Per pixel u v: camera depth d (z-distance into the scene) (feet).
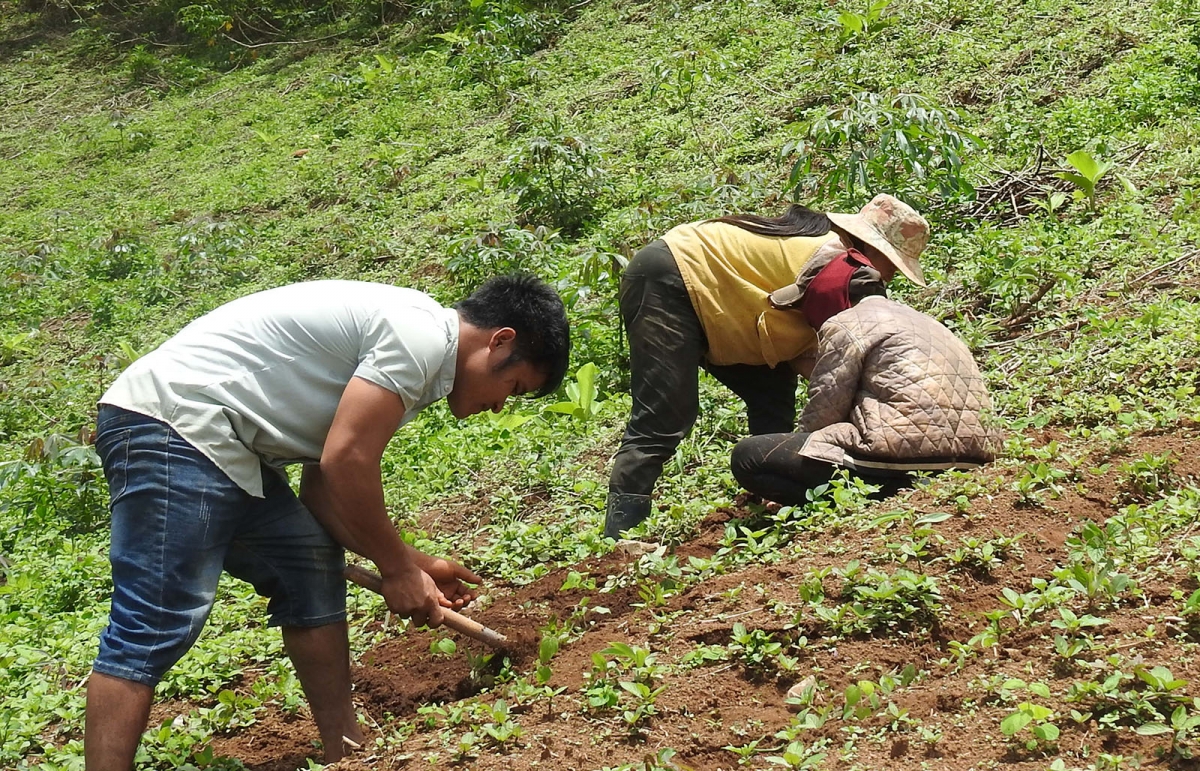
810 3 44.21
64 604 19.94
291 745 13.12
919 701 10.28
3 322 39.22
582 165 34.09
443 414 25.08
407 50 57.06
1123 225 23.84
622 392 24.14
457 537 19.30
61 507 25.13
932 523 13.32
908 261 17.28
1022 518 13.37
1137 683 9.73
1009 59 34.88
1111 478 14.16
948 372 15.35
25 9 76.13
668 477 18.94
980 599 12.05
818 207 28.32
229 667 15.10
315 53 62.08
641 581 14.07
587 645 12.87
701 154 35.24
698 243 16.69
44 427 30.35
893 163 27.48
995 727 9.72
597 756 10.49
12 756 13.11
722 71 40.57
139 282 39.99
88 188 52.70
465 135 45.11
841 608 11.69
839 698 10.77
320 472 11.96
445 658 13.94
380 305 11.46
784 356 16.69
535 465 21.04
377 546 11.63
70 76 67.77
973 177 28.66
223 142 53.98
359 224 39.68
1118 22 34.83
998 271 22.72
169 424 11.11
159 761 12.78
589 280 25.90
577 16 52.90
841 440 15.26
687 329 16.58
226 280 38.47
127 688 10.88
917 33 38.22
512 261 29.37
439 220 37.09
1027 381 18.37
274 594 12.17
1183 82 30.60
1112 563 11.25
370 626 15.94
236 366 11.30
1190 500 12.62
